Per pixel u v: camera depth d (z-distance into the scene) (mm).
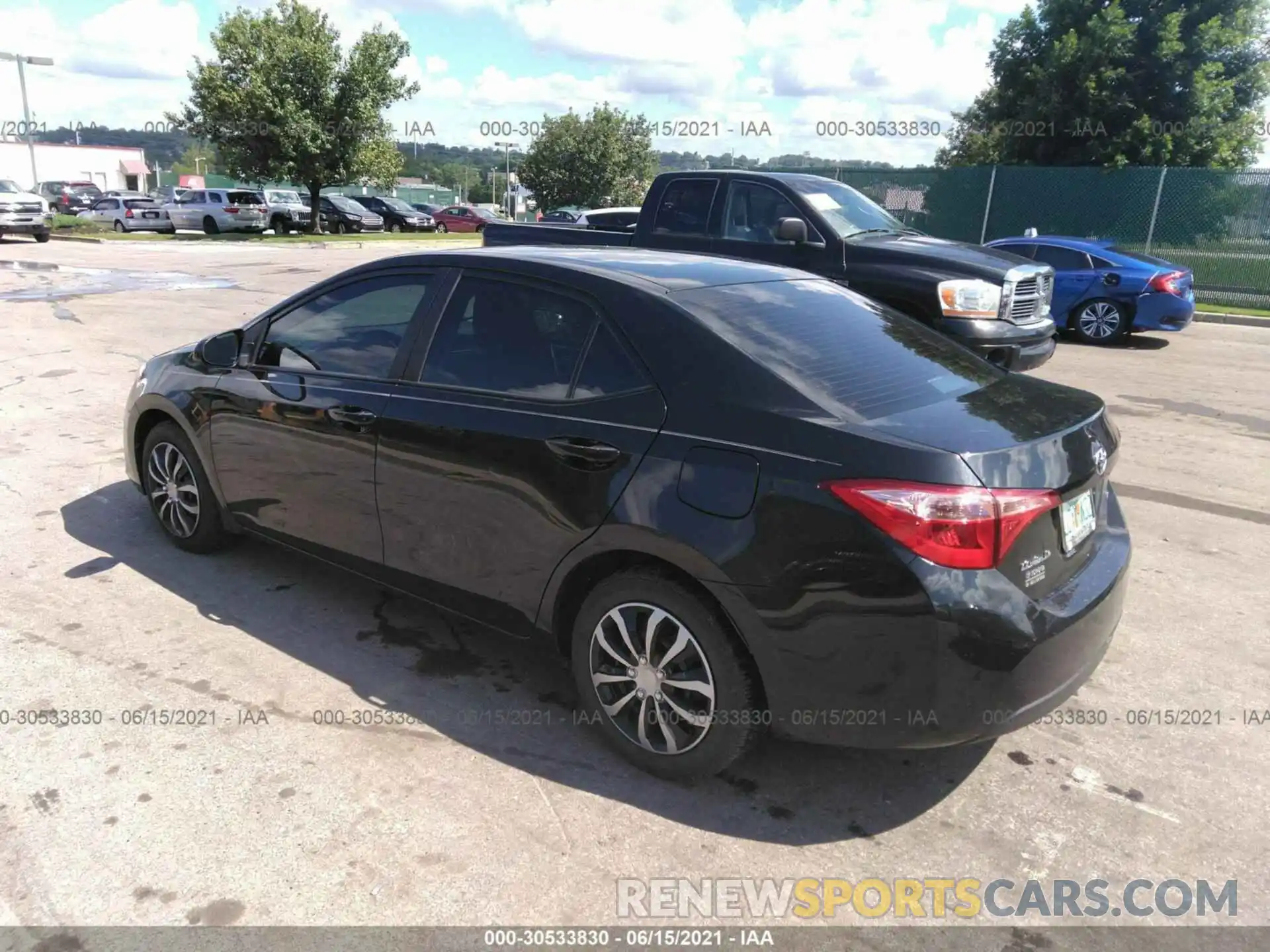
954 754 3166
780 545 2568
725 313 3109
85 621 3955
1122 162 19594
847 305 3617
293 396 3871
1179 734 3283
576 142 50031
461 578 3389
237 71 30734
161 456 4656
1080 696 3533
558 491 2992
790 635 2594
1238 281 16375
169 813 2764
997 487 2496
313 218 33875
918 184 19516
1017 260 8000
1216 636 4020
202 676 3541
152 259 22188
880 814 2852
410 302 3652
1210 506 5730
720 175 8711
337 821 2750
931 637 2449
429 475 3373
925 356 3322
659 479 2777
